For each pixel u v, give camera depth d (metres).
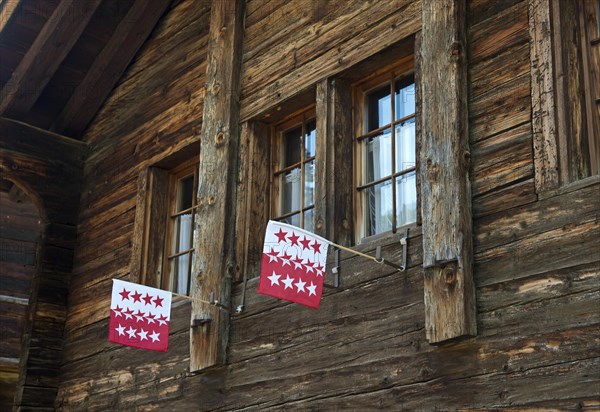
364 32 5.59
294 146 6.30
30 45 8.09
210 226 6.21
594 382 3.91
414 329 4.75
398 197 5.36
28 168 8.10
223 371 5.91
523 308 4.27
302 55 6.03
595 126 4.39
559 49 4.45
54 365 7.76
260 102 6.27
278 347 5.56
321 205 5.50
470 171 4.72
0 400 11.06
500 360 4.29
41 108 8.60
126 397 6.83
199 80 7.09
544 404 4.06
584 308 4.03
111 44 7.91
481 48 4.88
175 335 6.53
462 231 4.55
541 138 4.41
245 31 6.64
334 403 5.07
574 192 4.21
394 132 5.49
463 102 4.81
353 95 5.80
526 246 4.34
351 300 5.17
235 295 6.00
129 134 7.82
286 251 4.72
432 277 4.63
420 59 5.14
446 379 4.51
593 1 4.55
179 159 7.21
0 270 11.36
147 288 5.64
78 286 7.91
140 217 7.28
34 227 11.78
